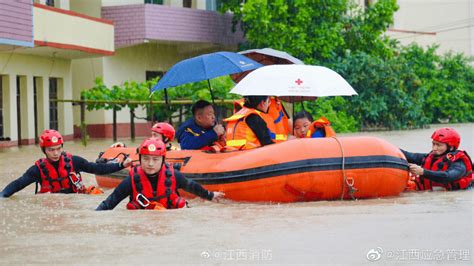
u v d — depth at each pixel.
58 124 26.56
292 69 9.78
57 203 8.96
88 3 28.66
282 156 8.91
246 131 9.53
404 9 42.25
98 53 25.05
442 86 38.38
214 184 9.20
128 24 28.45
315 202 8.82
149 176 8.35
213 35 30.78
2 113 23.00
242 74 12.16
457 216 7.54
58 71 26.12
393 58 33.28
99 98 24.12
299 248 6.08
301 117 10.20
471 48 43.47
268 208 8.34
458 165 9.69
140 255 5.89
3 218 7.78
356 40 32.72
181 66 10.66
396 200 8.87
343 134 27.66
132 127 25.84
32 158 17.56
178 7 29.44
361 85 31.14
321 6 30.53
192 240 6.41
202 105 10.45
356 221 7.28
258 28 29.41
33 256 5.92
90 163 10.02
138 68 30.19
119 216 7.75
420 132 28.84
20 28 20.44
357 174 8.84
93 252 6.02
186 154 9.82
